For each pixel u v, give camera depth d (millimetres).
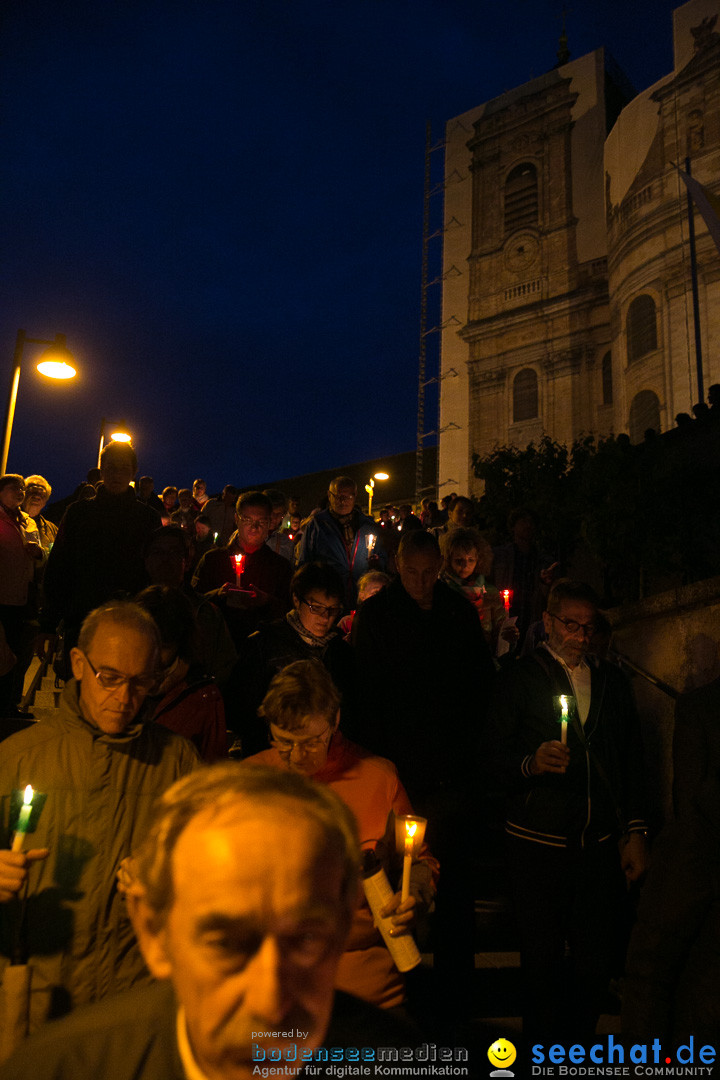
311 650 4051
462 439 41781
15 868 2041
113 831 2322
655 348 33719
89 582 5266
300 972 798
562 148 40438
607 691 3693
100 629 2369
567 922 3480
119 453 5391
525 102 42156
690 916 2316
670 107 34281
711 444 8633
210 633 4234
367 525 6727
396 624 4223
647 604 5297
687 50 33906
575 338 38781
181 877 822
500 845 5285
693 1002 2266
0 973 2178
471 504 8555
